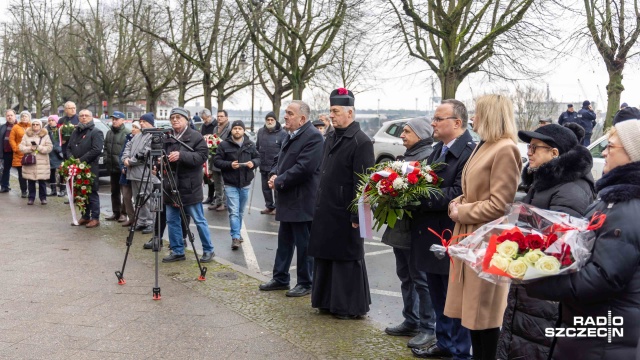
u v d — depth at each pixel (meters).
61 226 9.25
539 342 3.08
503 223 2.79
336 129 5.13
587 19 14.51
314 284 5.22
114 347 4.32
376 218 4.25
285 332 4.72
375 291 6.17
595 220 2.42
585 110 16.78
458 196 3.85
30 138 11.24
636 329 2.34
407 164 4.11
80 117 9.41
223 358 4.15
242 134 8.24
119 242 8.07
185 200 6.84
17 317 4.94
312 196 5.70
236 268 6.80
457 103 4.09
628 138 2.36
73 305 5.29
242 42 22.62
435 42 17.86
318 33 17.47
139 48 28.88
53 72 42.34
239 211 8.36
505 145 3.42
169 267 6.78
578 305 2.46
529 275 2.38
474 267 2.63
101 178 16.25
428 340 4.40
